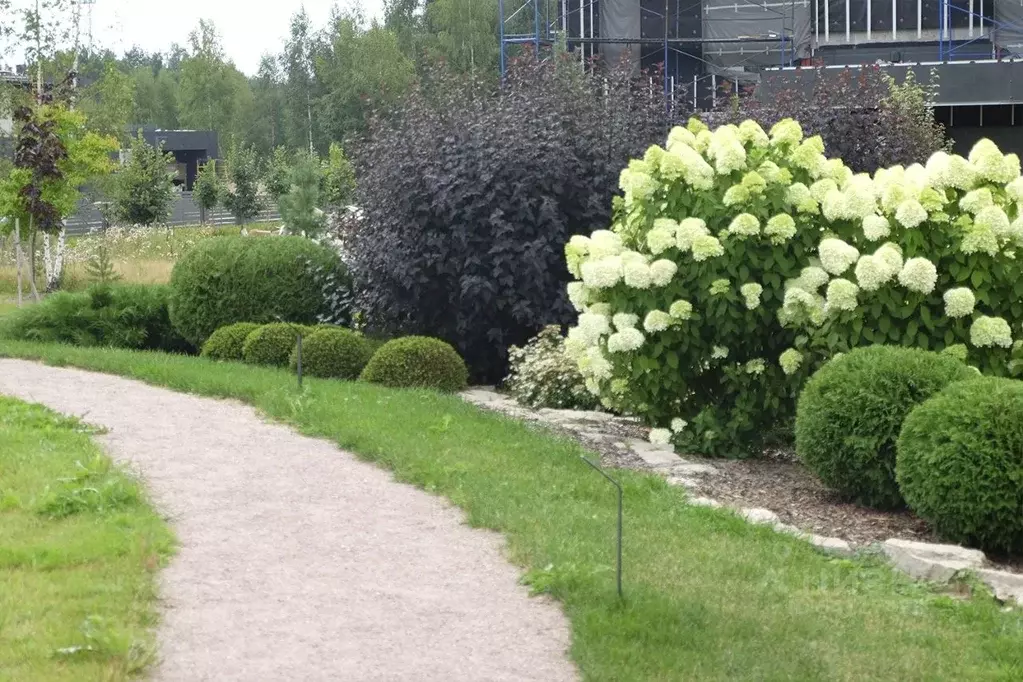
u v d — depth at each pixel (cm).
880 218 938
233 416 1035
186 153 6731
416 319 1427
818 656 548
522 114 1409
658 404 1025
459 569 652
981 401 763
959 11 3231
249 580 627
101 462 823
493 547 693
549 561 650
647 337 1002
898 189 936
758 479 945
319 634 555
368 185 1445
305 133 7394
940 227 931
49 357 1351
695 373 1015
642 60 3503
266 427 995
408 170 1378
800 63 3266
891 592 682
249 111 7981
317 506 770
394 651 536
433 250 1359
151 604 581
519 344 1402
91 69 3638
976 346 924
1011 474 738
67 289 2469
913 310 924
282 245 1552
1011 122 2973
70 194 2330
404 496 799
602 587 607
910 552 738
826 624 598
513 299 1346
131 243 3130
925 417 781
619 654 529
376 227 1428
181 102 7825
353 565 656
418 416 1026
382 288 1421
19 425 959
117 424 995
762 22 3422
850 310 927
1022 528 744
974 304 920
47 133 2219
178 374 1202
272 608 587
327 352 1287
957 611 651
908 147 1647
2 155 2853
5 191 2184
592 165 1410
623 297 1004
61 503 729
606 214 1374
